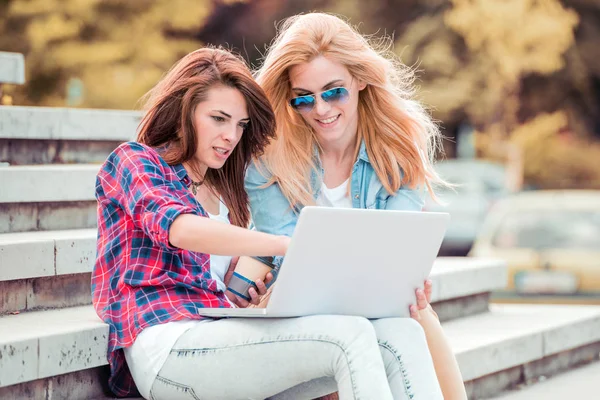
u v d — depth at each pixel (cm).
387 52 586
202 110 462
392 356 429
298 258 400
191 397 429
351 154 550
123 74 2228
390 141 541
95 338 463
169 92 464
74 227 659
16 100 2152
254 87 469
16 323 484
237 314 423
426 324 487
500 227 1321
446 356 486
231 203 507
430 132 568
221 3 2562
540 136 2908
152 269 447
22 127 731
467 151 2808
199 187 494
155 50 2241
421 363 429
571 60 2817
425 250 450
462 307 774
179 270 452
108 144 801
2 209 616
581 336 773
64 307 550
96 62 2191
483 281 780
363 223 411
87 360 461
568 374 748
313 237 399
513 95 2769
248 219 517
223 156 471
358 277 429
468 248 1744
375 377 396
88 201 667
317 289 419
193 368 423
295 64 518
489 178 2042
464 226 1766
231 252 420
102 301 462
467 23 2509
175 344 428
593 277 1231
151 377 433
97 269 464
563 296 1232
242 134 497
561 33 2530
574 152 3105
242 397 426
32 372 437
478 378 655
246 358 416
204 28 2638
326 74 515
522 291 1249
